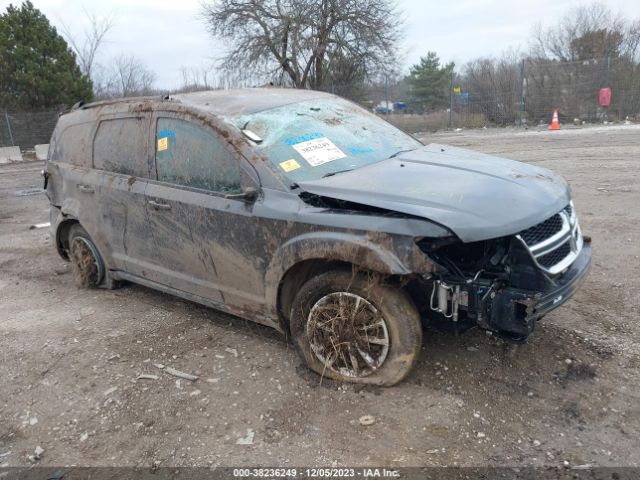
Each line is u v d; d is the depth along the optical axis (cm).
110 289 536
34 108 2494
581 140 1476
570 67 2145
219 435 303
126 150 453
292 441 293
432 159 387
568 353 355
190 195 389
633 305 421
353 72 2753
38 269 638
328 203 329
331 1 2559
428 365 349
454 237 286
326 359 340
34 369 389
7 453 304
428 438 286
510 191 319
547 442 279
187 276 418
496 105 2298
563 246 324
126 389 353
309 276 352
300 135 387
